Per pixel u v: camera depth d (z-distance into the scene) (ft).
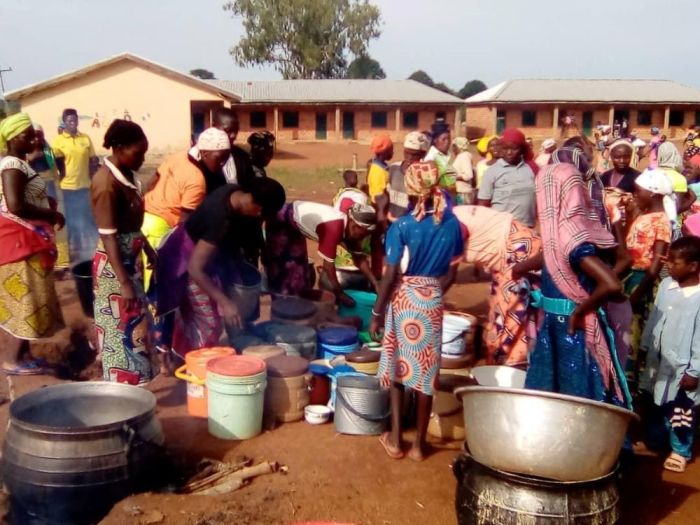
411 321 15.19
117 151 15.81
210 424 16.56
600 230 13.20
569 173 13.24
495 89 149.48
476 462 12.39
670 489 15.29
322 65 200.54
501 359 19.67
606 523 11.91
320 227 20.61
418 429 15.65
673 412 16.03
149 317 18.81
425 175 14.69
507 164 24.16
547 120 140.97
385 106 135.95
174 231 18.07
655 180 17.38
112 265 16.01
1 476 13.60
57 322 19.67
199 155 19.85
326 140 136.15
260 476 14.78
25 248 18.54
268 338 19.15
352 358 18.33
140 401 14.32
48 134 106.73
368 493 14.40
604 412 11.62
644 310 18.13
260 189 16.96
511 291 19.33
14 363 19.66
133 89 107.86
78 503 12.76
